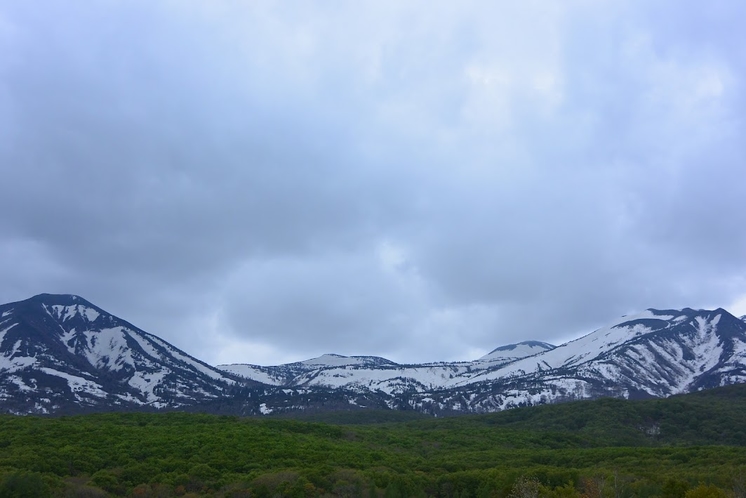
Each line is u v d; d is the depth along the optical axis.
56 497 81.31
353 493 90.56
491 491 91.06
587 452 130.75
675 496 79.00
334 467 103.62
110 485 89.44
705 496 73.19
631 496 83.62
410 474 101.12
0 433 114.12
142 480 93.62
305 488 90.19
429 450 137.00
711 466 107.50
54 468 94.62
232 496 88.69
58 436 114.81
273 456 111.50
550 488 89.88
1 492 78.12
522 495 82.31
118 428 125.44
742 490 79.50
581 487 92.00
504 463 117.38
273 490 89.94
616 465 113.62
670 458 120.88
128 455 104.75
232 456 108.44
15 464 93.12
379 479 95.75
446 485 95.88
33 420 131.88
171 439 117.38
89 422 133.12
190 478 94.81
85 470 96.75
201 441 117.50
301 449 117.50
